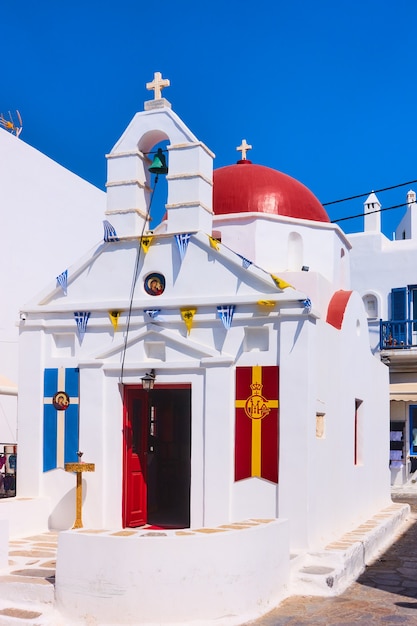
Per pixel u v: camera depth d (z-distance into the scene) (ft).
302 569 30.22
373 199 89.51
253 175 45.70
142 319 36.45
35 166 68.49
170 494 44.70
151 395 42.42
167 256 36.58
